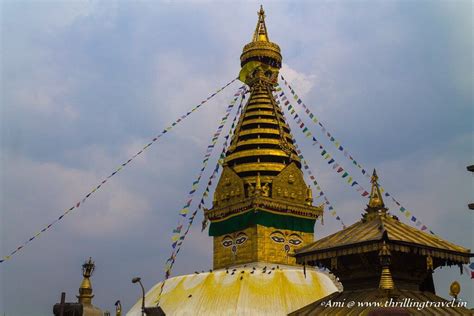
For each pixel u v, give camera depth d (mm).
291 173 41250
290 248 38719
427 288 20719
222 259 39906
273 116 44438
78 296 34031
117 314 33312
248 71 47375
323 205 41469
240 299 31703
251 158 41969
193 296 33531
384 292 17359
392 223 20250
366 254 19016
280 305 31391
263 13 50812
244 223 38906
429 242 19203
